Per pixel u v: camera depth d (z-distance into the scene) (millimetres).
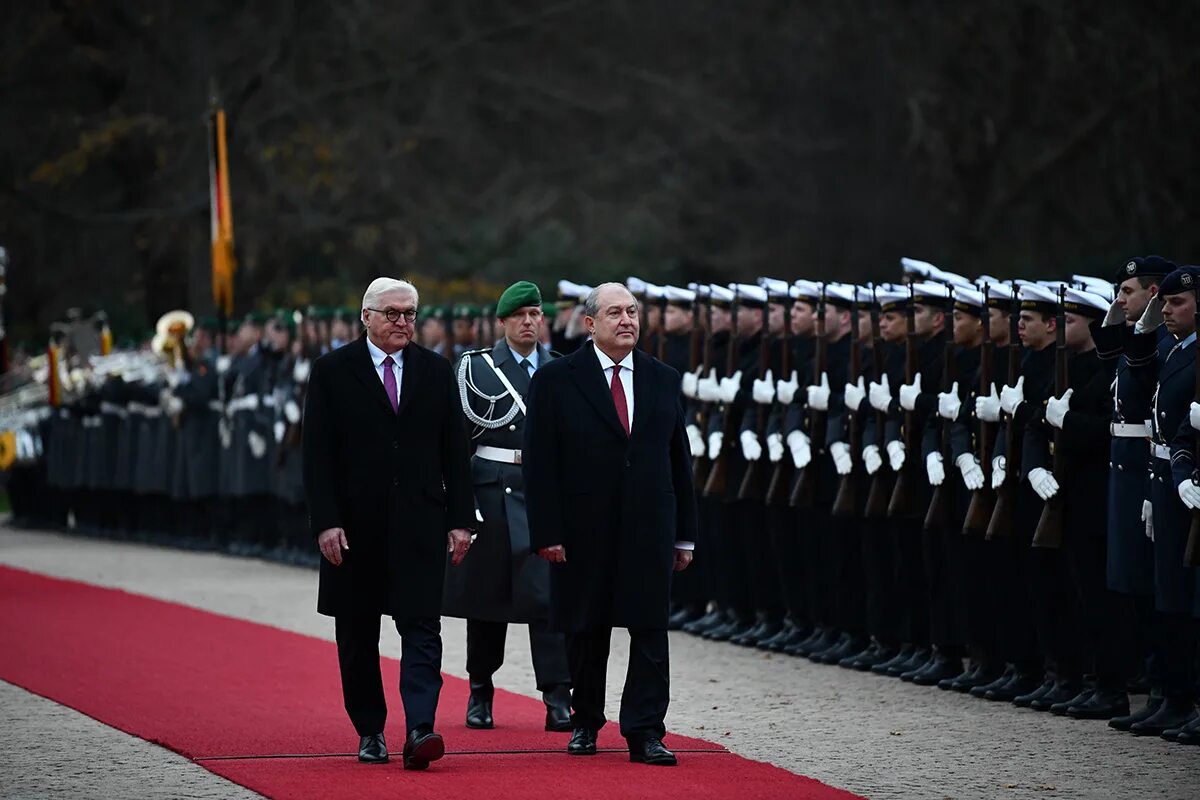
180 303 102188
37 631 38281
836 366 34000
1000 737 26250
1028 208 91500
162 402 61688
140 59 101500
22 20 100500
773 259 102000
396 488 24188
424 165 111938
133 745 25688
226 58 103188
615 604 24156
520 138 114125
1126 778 23172
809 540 34812
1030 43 90875
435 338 47750
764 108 107312
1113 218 87812
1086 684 28625
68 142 102312
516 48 112750
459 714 28484
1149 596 26688
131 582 49219
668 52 111500
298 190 103188
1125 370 26641
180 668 33094
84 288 111312
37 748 25453
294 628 39406
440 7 111875
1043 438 28078
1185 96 85812
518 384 27906
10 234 105125
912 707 29047
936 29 94125
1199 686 26922
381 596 24359
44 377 73812
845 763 24203
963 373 30703
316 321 52531
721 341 36812
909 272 33562
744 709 28812
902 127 97062
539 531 24422
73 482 66938
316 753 24859
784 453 34812
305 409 24516
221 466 58281
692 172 108438
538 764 23938
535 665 27281
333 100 108000
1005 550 29781
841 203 99500
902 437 31734
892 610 32656
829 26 102125
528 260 108188
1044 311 28422
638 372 24734
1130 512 26562
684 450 24984
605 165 111250
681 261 108000
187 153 100250
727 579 37125
